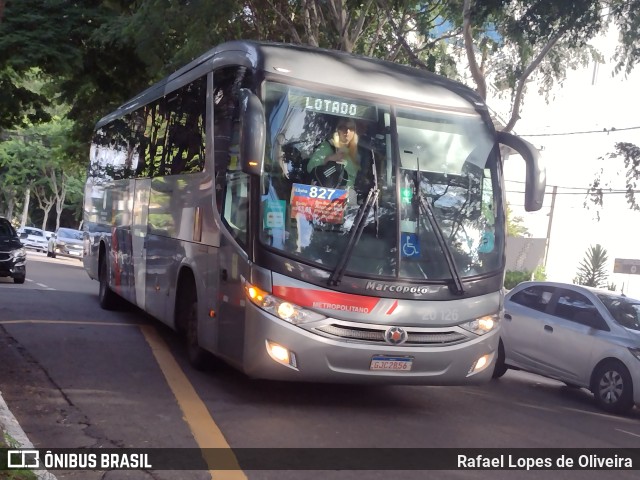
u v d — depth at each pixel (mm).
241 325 7609
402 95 8148
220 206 8359
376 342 7496
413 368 7648
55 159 37125
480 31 16812
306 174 7594
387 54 19578
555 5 13023
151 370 9234
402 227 7734
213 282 8383
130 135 13281
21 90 21406
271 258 7363
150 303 11094
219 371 9344
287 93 7727
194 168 9406
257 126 7156
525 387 11953
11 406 7297
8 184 52531
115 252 13648
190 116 9812
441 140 8188
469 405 9203
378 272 7520
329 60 8211
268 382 9023
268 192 7473
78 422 6926
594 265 29828
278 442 6668
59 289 18562
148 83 20531
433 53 20062
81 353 9953
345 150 7773
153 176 11391
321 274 7383
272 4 17734
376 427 7480
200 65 9703
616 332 10703
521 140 8508
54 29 16906
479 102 8633
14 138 48562
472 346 7883
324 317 7363
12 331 11156
